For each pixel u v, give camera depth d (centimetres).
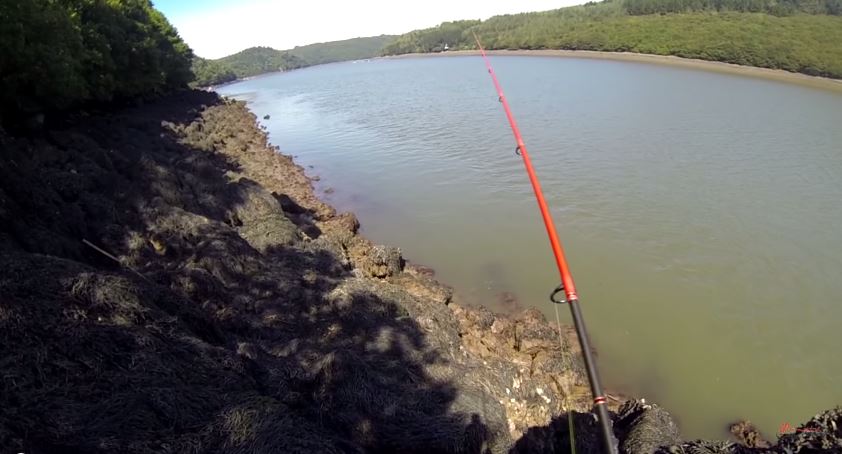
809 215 1479
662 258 1314
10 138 1466
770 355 969
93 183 1380
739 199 1623
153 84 3556
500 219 1634
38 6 1908
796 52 3731
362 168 2391
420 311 979
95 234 1156
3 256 710
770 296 1133
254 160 2561
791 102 2825
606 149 2220
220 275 1030
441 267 1376
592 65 5253
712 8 6041
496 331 1050
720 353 981
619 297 1170
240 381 659
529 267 1331
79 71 2302
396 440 650
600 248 1388
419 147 2644
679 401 879
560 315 1120
